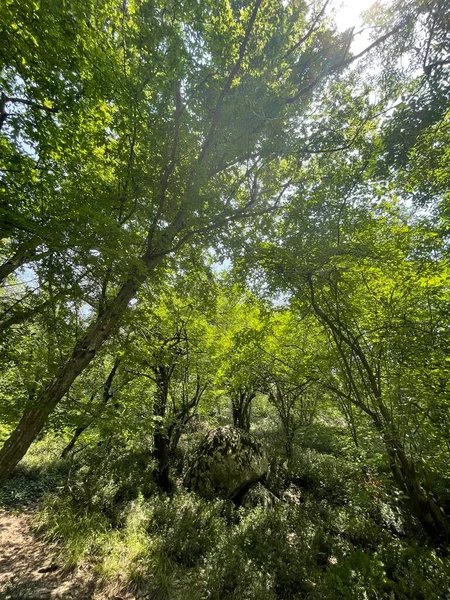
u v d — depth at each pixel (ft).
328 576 12.48
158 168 15.21
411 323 15.48
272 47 18.17
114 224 11.17
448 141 12.96
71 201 12.12
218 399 36.47
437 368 14.35
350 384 18.93
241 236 21.07
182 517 18.13
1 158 14.67
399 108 12.61
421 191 15.79
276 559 14.35
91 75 11.84
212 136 17.98
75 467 26.04
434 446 14.61
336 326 19.16
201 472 23.47
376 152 14.69
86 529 16.98
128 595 12.91
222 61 17.03
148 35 11.70
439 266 16.55
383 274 17.02
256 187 22.54
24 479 23.48
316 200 17.97
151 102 14.02
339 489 22.77
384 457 16.79
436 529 15.76
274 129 18.17
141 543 15.88
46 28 9.44
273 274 18.47
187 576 13.88
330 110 18.99
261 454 25.57
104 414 17.80
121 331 17.30
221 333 30.76
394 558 13.83
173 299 24.59
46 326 16.70
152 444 27.81
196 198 15.99
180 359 25.98
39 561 14.75
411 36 13.34
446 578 11.94
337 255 15.69
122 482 22.77
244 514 19.45
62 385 13.26
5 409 15.28
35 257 12.10
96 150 16.62
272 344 26.55
